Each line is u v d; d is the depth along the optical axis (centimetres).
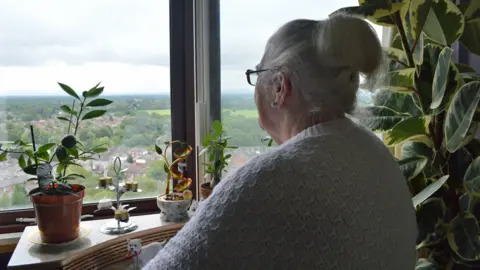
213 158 154
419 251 136
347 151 62
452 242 112
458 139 106
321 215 55
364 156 63
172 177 164
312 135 64
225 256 55
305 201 55
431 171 124
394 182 65
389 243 59
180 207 141
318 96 67
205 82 167
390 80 117
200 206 63
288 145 62
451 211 123
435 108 113
